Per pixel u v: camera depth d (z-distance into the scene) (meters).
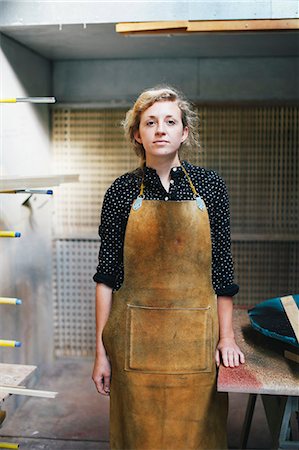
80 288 3.90
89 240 3.86
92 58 3.70
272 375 1.72
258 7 2.54
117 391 1.93
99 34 2.93
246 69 3.67
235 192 3.75
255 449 2.71
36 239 3.47
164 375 1.85
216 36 3.03
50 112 3.79
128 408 1.90
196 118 1.99
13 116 3.01
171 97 1.80
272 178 3.72
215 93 3.70
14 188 2.18
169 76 3.72
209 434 1.93
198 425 1.89
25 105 3.23
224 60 3.67
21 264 3.18
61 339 3.95
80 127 3.79
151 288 1.84
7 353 2.96
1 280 2.85
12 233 1.82
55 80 3.79
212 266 1.91
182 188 1.85
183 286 1.83
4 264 2.89
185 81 3.71
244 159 3.72
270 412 2.20
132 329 1.85
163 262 1.83
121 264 1.94
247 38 3.08
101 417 3.09
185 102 1.86
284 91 3.66
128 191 1.87
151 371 1.85
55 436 2.87
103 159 3.80
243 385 1.64
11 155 2.98
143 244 1.83
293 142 3.69
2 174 2.83
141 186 1.86
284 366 1.81
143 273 1.84
